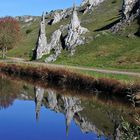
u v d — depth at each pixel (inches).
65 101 2271.2
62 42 4638.3
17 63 3909.9
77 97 2363.4
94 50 3981.3
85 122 1630.2
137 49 3631.9
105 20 5944.9
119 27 4389.8
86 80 2471.7
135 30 4128.9
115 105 2003.0
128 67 3161.9
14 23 6058.1
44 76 3065.9
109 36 4247.0
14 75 3555.6
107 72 2728.8
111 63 3417.8
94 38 4315.9
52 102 2250.2
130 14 4503.0
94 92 2346.2
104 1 7406.5
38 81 3125.0
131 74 2568.9
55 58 4254.4
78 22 4667.8
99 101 2175.2
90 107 2015.3
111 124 1536.7
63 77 2748.5
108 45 3996.1
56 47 4598.9
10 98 2389.3
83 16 7214.6
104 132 1402.6
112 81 2237.9
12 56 6102.4
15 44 6038.4
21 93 2588.6
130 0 4611.2
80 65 3582.7
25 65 3538.4
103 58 3671.3
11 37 5861.2
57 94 2524.6
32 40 7096.5
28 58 5565.9
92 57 3794.3
